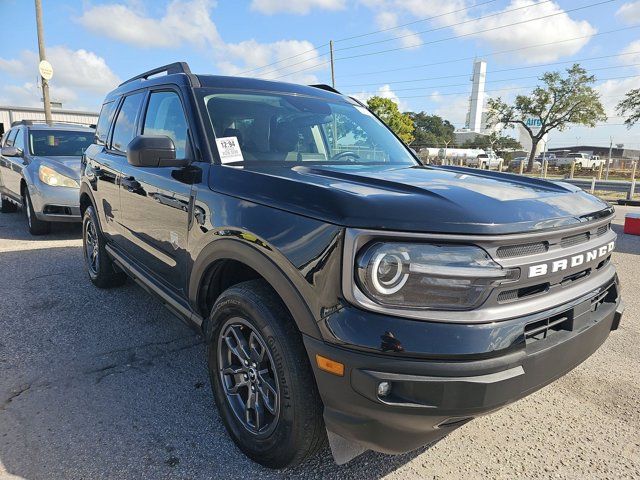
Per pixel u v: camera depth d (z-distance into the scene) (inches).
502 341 66.8
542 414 108.3
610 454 94.3
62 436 95.0
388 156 132.6
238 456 91.1
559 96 1932.8
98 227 171.2
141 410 105.0
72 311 161.9
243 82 127.4
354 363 66.6
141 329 148.5
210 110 111.5
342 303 68.0
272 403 85.0
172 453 91.2
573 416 107.5
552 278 74.9
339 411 71.0
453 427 72.0
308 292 71.2
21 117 1188.5
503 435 100.4
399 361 64.9
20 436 94.6
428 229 65.6
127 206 138.4
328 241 69.1
